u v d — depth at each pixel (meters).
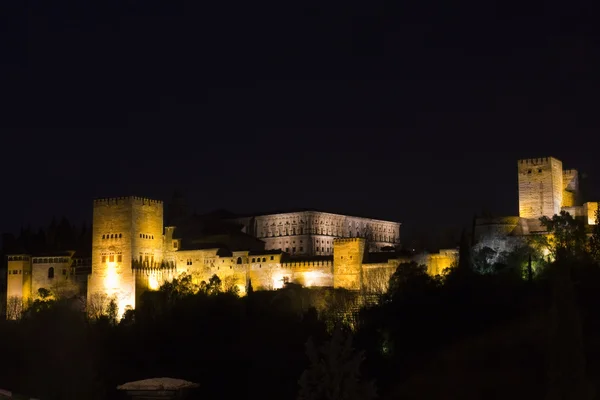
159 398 80.00
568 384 98.19
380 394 189.00
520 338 186.50
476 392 179.38
